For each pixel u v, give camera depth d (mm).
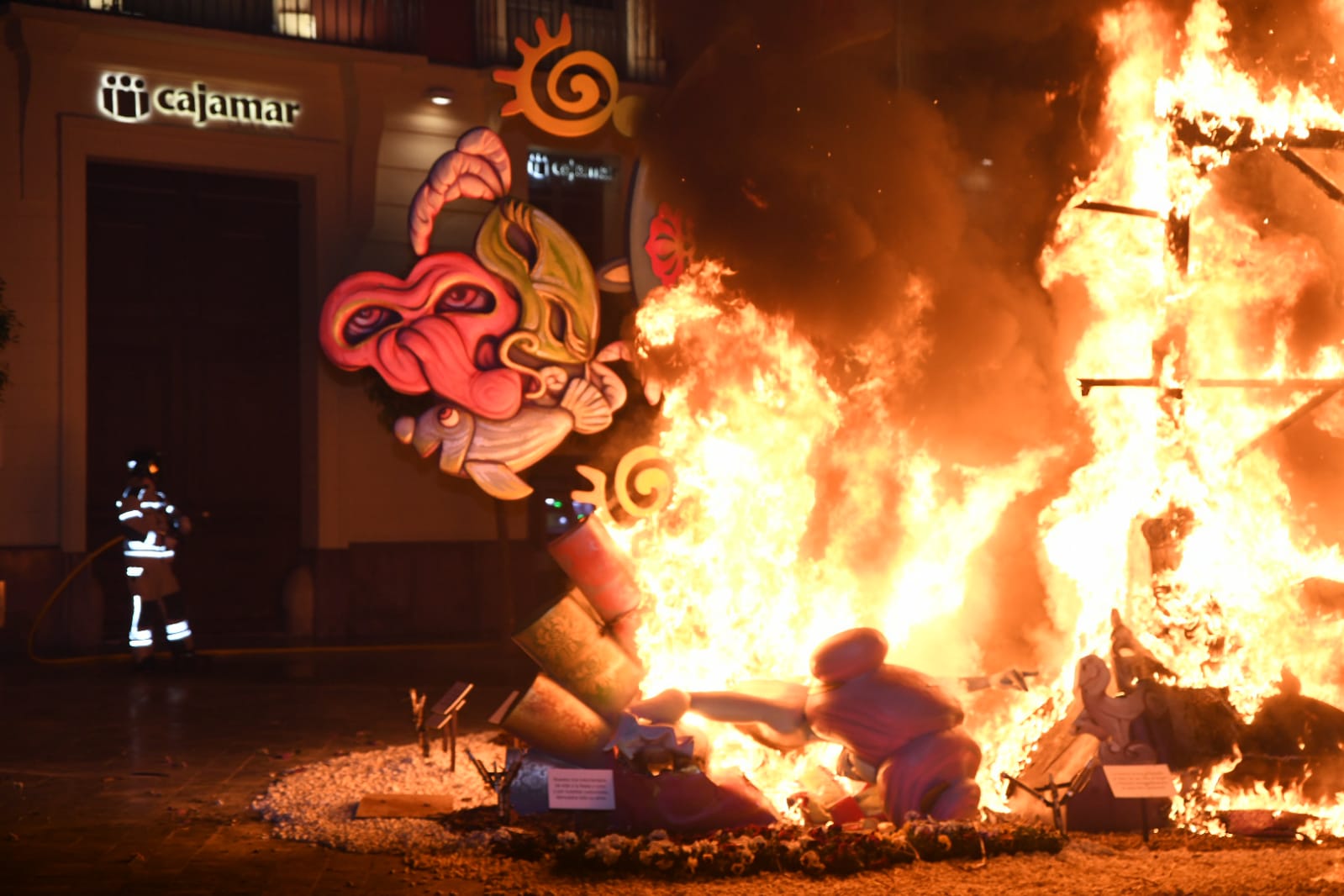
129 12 15602
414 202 7648
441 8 17094
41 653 15109
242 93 16203
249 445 16984
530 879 5863
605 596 7070
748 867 5949
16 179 15219
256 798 7613
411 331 7590
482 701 11656
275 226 17062
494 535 17641
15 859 6305
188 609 16594
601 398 7848
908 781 6543
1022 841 6250
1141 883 5703
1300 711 7070
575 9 17625
